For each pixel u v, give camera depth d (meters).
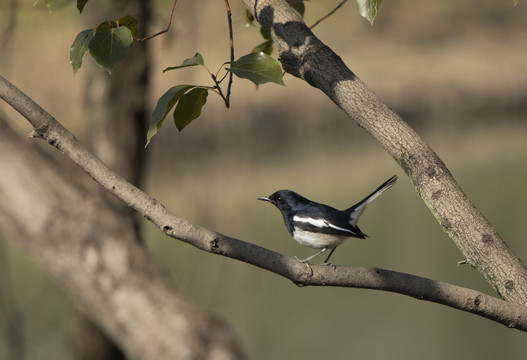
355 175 30.06
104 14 10.86
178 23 11.54
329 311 19.91
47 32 16.86
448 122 38.91
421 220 27.03
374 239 24.45
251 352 15.02
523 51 43.94
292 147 31.95
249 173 27.41
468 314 20.75
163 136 15.70
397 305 21.12
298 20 4.09
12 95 3.32
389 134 3.67
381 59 40.75
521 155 34.38
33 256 8.36
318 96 34.19
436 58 41.59
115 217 8.66
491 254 3.47
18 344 10.42
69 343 12.00
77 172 10.39
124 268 8.35
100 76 11.55
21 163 8.30
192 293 12.16
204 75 18.61
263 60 3.54
